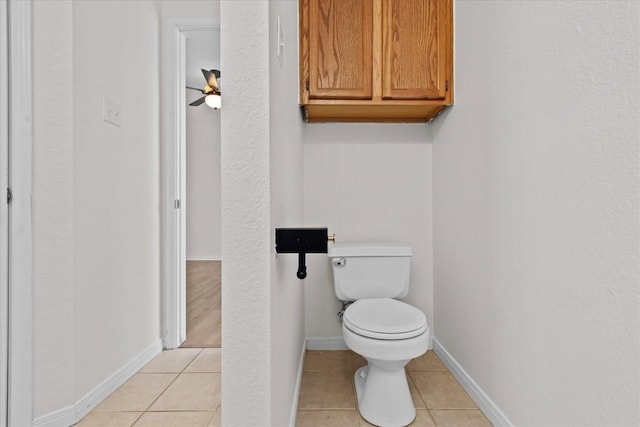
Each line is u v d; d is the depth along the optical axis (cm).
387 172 214
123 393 161
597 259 87
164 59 210
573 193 95
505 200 128
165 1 211
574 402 94
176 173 213
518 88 120
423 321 138
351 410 148
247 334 82
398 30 181
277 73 97
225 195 82
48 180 132
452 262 180
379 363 136
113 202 165
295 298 151
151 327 199
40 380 130
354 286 186
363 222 214
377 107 188
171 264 211
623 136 80
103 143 158
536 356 110
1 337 124
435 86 180
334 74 180
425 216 214
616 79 82
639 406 77
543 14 107
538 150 109
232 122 81
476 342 152
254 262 82
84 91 146
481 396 146
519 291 119
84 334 145
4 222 123
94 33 151
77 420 139
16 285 125
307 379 175
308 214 213
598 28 87
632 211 78
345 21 180
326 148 214
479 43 149
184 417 142
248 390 82
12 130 124
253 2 81
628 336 79
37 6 130
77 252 142
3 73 123
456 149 175
